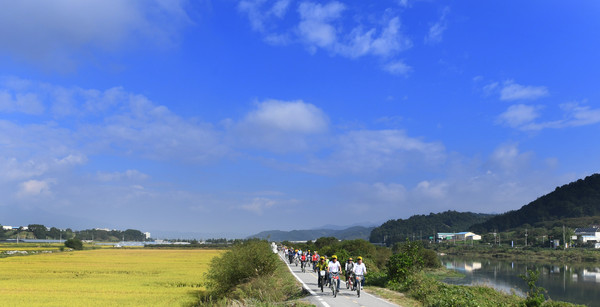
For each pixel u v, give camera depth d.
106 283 43.56
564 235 170.25
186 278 49.16
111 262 81.94
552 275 82.25
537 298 23.25
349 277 23.12
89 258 96.75
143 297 32.78
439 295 19.81
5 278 49.72
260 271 30.86
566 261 130.75
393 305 17.28
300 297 21.44
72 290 37.72
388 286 25.45
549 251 158.25
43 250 140.50
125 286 40.75
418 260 26.64
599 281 70.94
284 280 28.86
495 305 21.28
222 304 22.47
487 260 136.88
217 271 31.89
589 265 112.56
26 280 47.03
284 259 63.78
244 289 26.86
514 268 99.62
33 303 29.94
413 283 23.77
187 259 94.12
